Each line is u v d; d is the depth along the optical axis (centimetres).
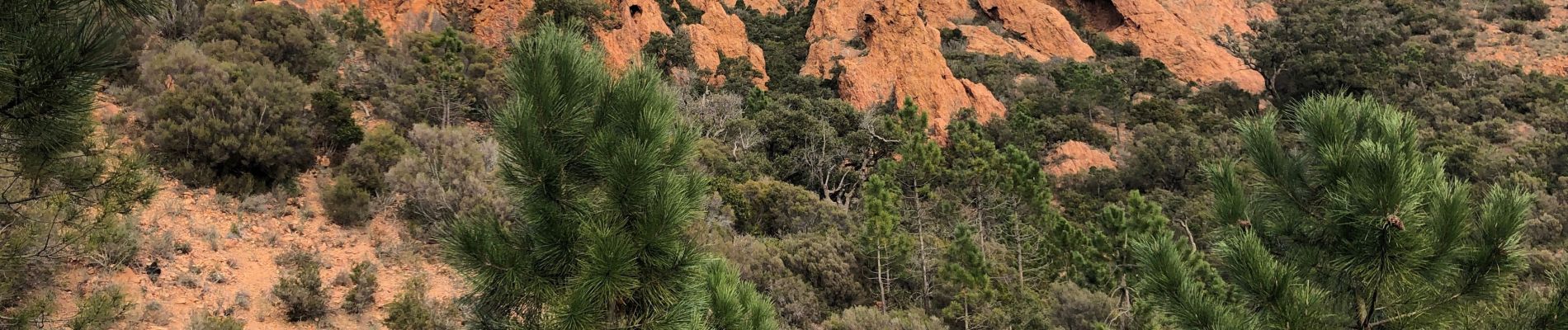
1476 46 7212
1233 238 521
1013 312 1598
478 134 2167
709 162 2738
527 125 455
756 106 4056
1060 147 4544
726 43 5406
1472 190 483
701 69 4731
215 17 2228
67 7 348
